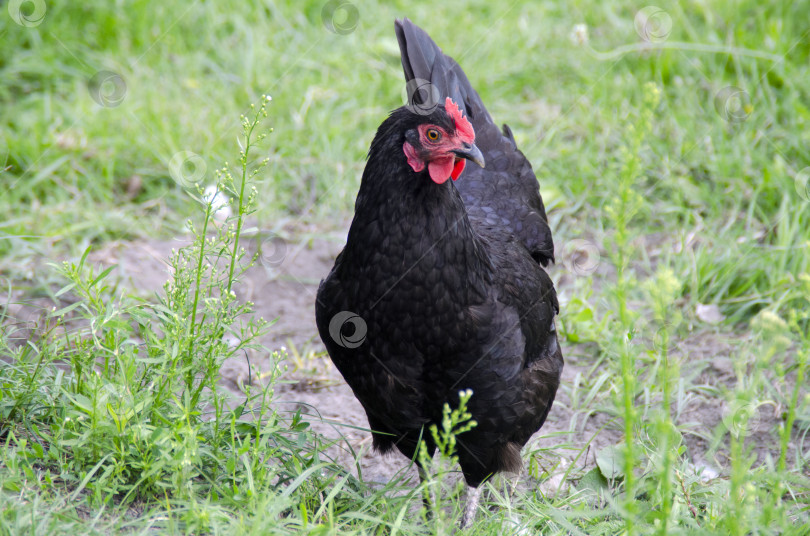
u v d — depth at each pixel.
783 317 10.73
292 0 17.09
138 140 13.86
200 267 7.20
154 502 6.87
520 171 10.04
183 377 7.61
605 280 11.77
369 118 14.79
